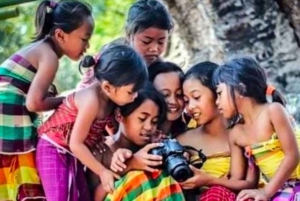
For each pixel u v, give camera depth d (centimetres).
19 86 484
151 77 501
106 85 461
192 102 491
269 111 471
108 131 484
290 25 789
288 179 473
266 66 789
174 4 830
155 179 466
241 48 799
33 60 485
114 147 484
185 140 502
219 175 488
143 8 523
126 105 472
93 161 463
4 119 480
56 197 466
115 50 463
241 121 484
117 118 477
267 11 791
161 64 506
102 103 468
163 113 482
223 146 494
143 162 463
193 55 840
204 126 502
